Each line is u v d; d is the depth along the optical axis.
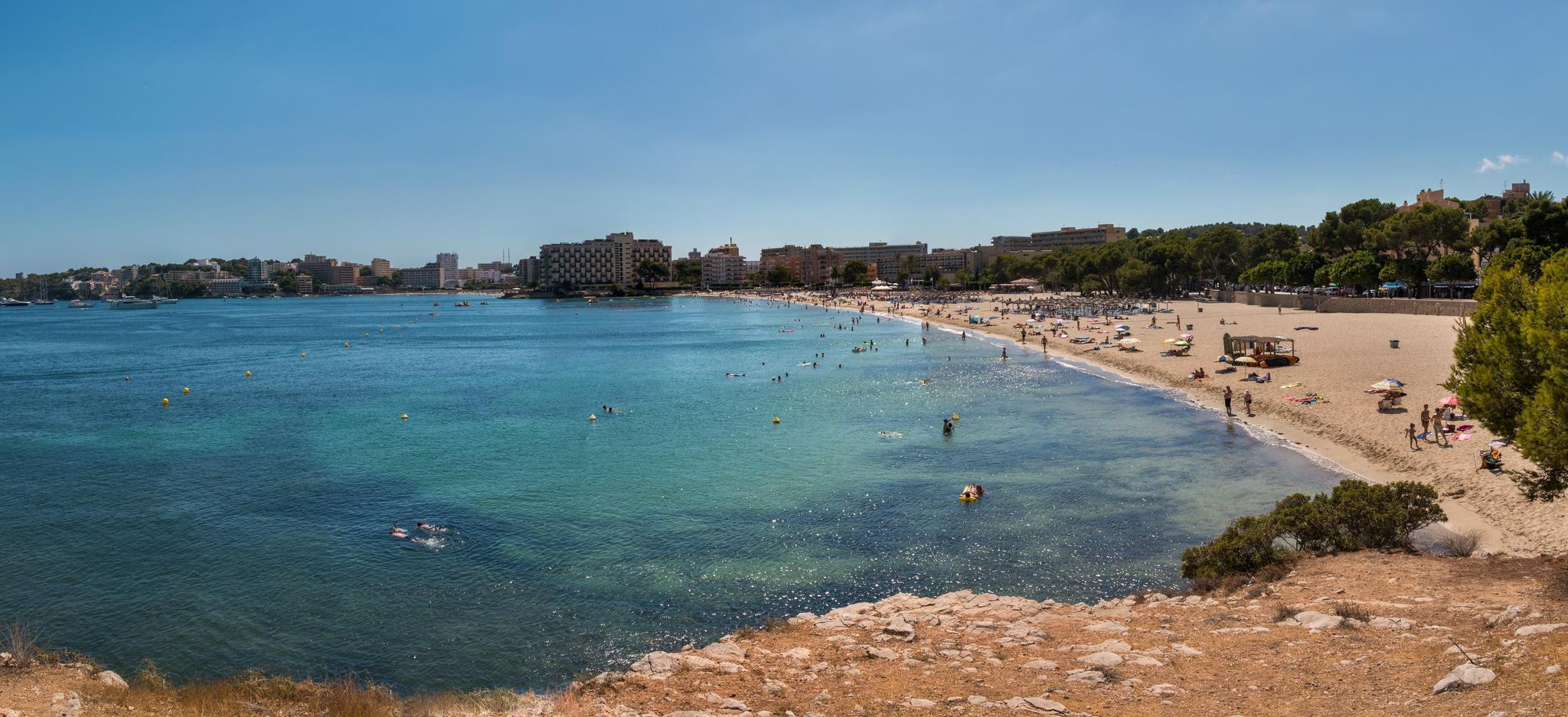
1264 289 183.25
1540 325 20.55
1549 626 15.06
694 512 39.44
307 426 64.62
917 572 31.41
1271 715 13.51
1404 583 21.41
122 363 119.88
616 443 56.12
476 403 76.19
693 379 92.94
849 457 50.12
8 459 52.81
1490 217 160.75
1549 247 90.94
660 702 16.48
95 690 17.75
